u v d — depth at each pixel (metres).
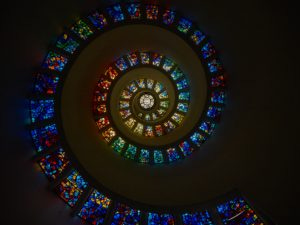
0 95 4.86
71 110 7.09
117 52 7.93
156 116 10.46
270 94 5.59
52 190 6.07
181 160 7.86
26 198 5.07
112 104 8.98
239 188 6.26
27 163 5.55
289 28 4.92
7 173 4.82
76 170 6.60
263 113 5.80
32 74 5.93
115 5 6.71
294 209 5.30
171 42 7.50
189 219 6.61
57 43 6.33
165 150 8.34
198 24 6.81
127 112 10.07
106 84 8.91
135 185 7.24
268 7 5.19
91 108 8.21
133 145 8.59
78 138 7.06
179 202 6.90
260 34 5.53
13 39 5.00
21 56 5.34
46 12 5.55
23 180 5.20
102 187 6.78
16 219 4.63
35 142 6.04
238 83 6.45
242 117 6.34
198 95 8.00
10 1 4.70
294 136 5.26
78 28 6.62
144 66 9.28
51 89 6.49
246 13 5.62
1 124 4.86
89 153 7.18
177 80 9.48
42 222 5.09
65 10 5.94
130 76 9.36
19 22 5.04
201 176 7.04
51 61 6.41
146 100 10.92
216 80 7.25
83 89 7.68
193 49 7.19
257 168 5.95
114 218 6.52
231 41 6.28
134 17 7.00
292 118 5.24
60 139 6.52
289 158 5.39
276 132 5.57
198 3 6.33
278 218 5.46
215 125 7.47
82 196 6.41
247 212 6.21
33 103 6.10
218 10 6.13
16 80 5.34
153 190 7.20
